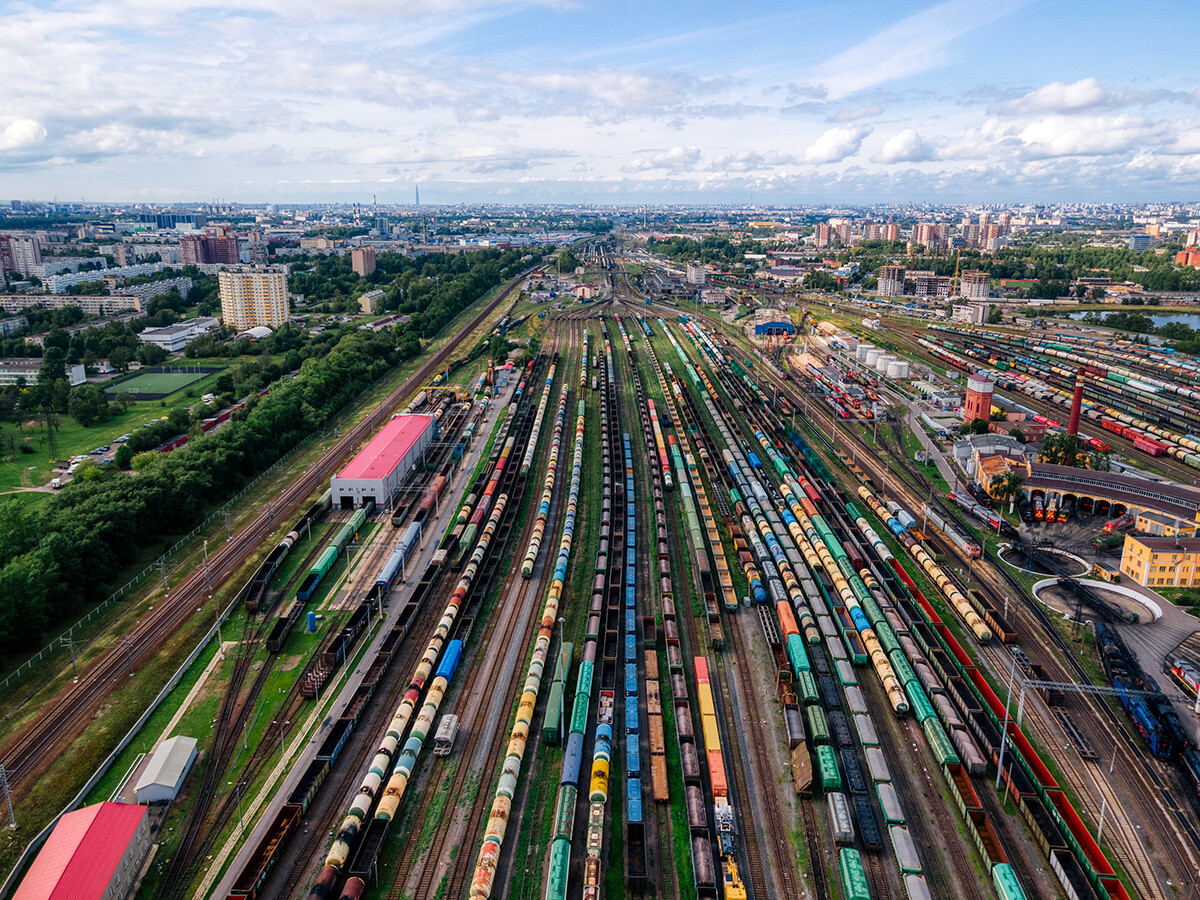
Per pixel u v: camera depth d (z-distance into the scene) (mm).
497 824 83812
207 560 146625
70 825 78188
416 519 164500
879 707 106312
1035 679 110812
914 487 186125
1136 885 78438
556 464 198375
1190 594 132125
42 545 123812
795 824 86750
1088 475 169625
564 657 112375
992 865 79250
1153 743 97000
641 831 83625
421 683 107125
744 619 129125
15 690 107188
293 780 92188
